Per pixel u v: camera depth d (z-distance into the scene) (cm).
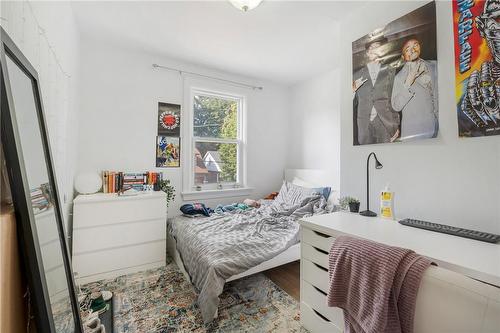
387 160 160
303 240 147
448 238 113
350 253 93
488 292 58
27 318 75
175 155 290
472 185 122
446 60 131
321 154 337
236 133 348
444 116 132
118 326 148
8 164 63
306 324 145
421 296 71
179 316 158
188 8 190
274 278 212
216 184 329
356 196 180
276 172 380
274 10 190
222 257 166
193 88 305
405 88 149
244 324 152
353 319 92
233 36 234
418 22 143
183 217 257
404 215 151
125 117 261
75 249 197
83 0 181
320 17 198
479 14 118
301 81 365
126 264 216
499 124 112
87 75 241
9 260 63
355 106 179
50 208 93
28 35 96
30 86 86
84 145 241
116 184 244
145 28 220
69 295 102
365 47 173
